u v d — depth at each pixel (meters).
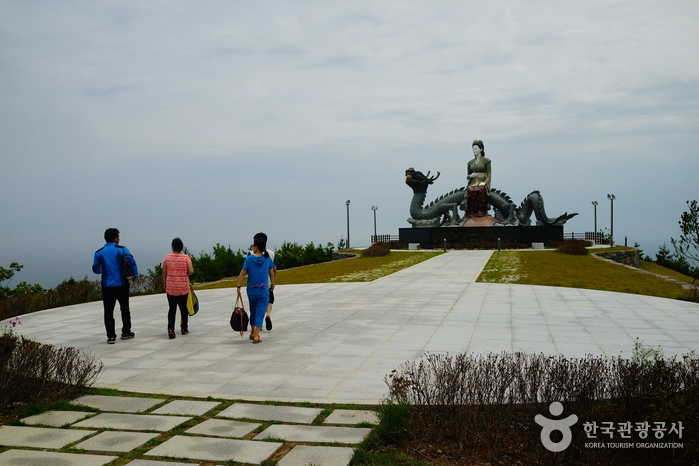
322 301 15.48
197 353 9.02
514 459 4.75
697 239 16.67
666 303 14.36
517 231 47.78
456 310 13.30
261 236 9.94
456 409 5.34
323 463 4.68
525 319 11.91
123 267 10.15
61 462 4.75
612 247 44.19
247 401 6.41
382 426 5.23
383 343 9.54
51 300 16.16
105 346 9.72
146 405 6.30
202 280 27.42
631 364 5.73
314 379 7.32
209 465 4.68
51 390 6.55
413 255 37.94
